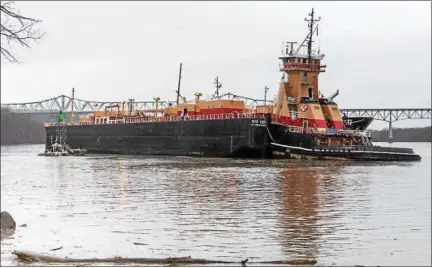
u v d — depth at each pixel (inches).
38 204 2250.2
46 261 1328.7
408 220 1856.5
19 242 1547.7
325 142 4867.1
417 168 3838.6
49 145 7628.0
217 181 3024.1
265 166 4028.1
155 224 1790.1
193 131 5570.9
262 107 5556.1
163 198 2375.7
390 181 3002.0
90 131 6978.4
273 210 2052.2
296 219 1870.1
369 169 3750.0
